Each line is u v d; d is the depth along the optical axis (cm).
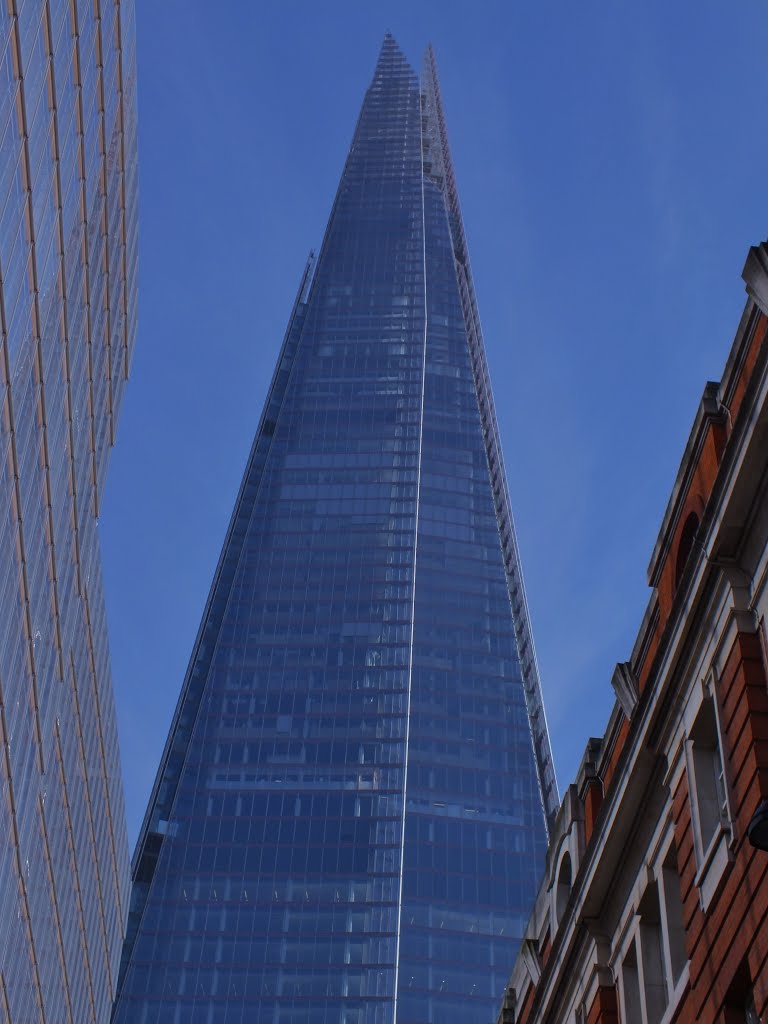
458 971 19088
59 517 8831
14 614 7800
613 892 3688
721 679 3083
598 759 4044
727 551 3097
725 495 3083
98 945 12275
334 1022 18400
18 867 8800
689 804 3186
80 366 8956
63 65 7475
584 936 3803
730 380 3278
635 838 3562
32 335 7531
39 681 8725
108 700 11994
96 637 10988
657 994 3409
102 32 8244
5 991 8912
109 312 9806
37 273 7481
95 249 9019
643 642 3697
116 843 12788
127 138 9569
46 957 10206
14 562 7669
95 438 9906
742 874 2853
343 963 19038
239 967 18988
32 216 7231
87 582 10250
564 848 4134
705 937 2997
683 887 3167
